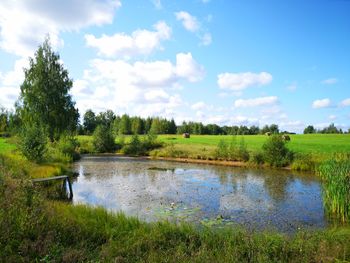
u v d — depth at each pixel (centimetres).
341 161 1684
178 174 2462
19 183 955
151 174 2444
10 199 788
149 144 4597
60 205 1000
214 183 2059
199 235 773
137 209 1337
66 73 4462
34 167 1928
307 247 672
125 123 10119
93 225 797
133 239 702
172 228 802
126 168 2819
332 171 1505
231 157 3406
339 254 632
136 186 1906
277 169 2808
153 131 4791
